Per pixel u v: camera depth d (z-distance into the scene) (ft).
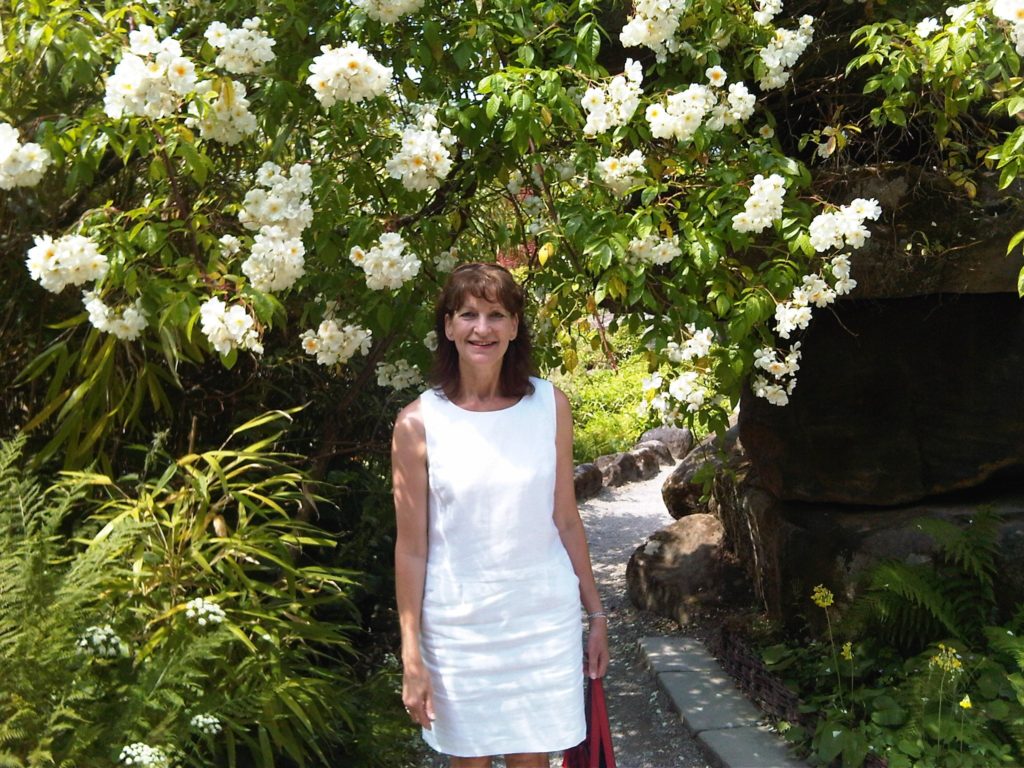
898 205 11.48
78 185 10.68
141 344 10.24
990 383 12.25
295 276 8.44
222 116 8.60
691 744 11.50
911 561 12.26
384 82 8.55
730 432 18.16
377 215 9.98
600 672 7.48
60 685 7.88
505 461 7.02
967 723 10.03
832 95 11.50
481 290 7.05
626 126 9.66
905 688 10.89
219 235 10.22
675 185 10.00
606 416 32.78
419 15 9.91
